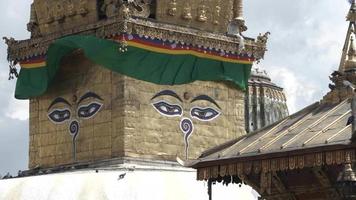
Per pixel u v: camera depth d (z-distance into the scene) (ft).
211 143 161.79
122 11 151.02
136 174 141.59
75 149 160.66
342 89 85.15
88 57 152.87
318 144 77.87
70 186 140.67
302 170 87.45
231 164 86.69
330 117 82.94
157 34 155.22
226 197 142.10
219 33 162.91
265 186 85.56
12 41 167.53
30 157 168.76
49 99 166.30
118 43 151.74
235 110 165.37
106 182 139.64
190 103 160.56
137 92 155.12
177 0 159.43
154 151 155.43
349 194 75.97
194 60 159.02
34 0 166.81
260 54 165.58
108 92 156.56
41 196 141.08
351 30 87.04
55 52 160.04
